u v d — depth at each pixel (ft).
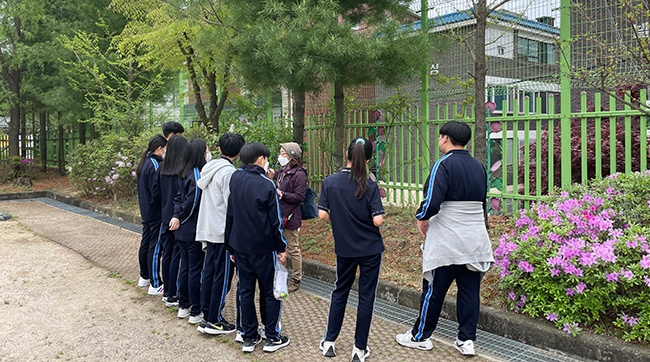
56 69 52.19
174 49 37.55
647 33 14.85
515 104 22.08
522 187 25.66
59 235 28.84
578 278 12.54
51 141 69.62
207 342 13.98
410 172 26.32
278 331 13.46
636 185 14.44
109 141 41.01
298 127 28.35
